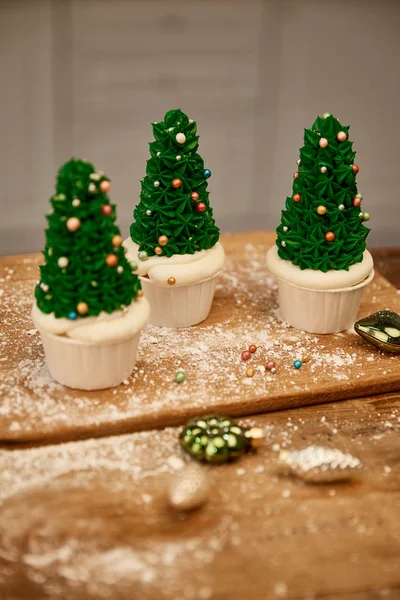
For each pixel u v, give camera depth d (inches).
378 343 23.3
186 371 22.5
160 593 16.9
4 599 16.7
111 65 37.2
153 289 23.8
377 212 41.5
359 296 24.3
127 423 20.7
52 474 19.4
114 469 19.7
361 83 39.3
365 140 40.4
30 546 17.7
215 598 16.9
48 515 18.4
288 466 19.7
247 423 21.3
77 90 37.4
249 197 41.3
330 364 23.1
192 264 23.5
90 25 36.1
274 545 18.0
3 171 38.4
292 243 23.6
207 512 18.7
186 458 20.1
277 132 40.0
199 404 21.3
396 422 21.6
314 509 18.9
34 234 39.7
